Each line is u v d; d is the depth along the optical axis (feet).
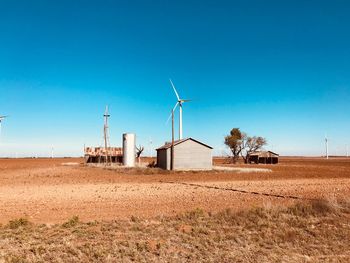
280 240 48.16
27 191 108.06
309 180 160.04
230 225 55.72
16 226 52.95
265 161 443.32
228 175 193.16
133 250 42.39
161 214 62.49
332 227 55.52
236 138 439.63
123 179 162.09
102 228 52.11
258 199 89.97
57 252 41.24
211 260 39.86
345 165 386.52
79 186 125.90
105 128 326.85
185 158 225.15
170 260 39.60
